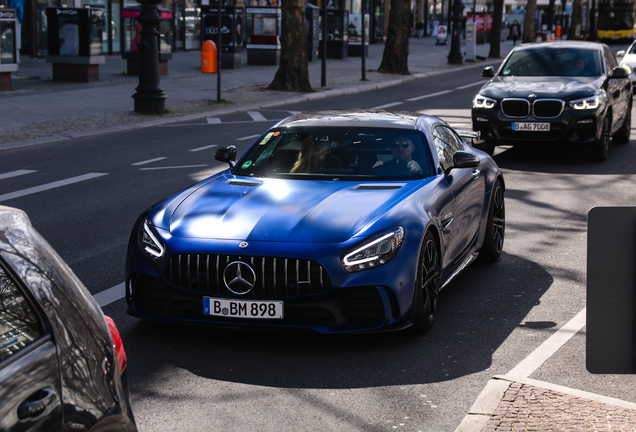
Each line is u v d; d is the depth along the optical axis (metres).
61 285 2.21
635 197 9.58
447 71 33.41
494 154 13.16
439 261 5.30
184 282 4.64
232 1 35.56
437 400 4.00
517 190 10.03
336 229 4.66
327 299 4.50
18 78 23.36
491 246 6.66
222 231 4.70
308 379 4.29
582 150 13.50
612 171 11.42
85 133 14.83
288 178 5.57
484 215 6.50
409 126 6.02
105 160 12.25
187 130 15.74
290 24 22.88
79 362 2.14
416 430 3.66
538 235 7.78
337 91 23.61
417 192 5.23
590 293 2.43
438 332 5.05
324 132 6.01
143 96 17.55
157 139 14.50
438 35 54.69
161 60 26.25
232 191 5.28
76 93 20.44
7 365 1.95
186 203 5.14
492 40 43.06
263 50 32.34
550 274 6.44
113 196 9.62
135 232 5.00
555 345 4.76
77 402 2.09
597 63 12.59
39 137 14.19
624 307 2.42
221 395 4.07
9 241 2.15
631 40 57.31
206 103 20.00
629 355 2.43
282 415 3.83
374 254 4.56
